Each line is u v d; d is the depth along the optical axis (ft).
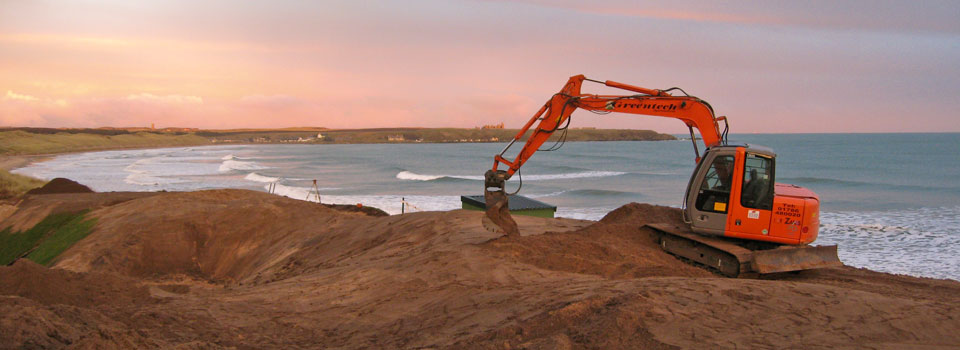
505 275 28.43
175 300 26.53
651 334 15.79
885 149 395.55
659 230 36.35
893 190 137.90
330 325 22.25
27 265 26.45
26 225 86.48
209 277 62.03
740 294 20.22
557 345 14.97
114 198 95.96
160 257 63.98
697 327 16.46
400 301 25.25
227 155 404.16
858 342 15.55
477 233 41.52
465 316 20.93
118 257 61.57
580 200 130.93
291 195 142.82
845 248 71.92
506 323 18.81
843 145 488.44
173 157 364.99
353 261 43.45
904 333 16.35
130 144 627.46
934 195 126.62
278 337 20.52
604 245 34.73
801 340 15.62
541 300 21.04
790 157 295.07
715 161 31.50
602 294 19.92
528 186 161.79
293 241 62.23
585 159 307.58
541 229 45.44
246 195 87.10
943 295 26.78
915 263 63.41
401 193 148.36
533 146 34.65
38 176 193.36
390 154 428.97
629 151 425.28
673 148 493.36
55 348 14.87
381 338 19.85
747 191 30.81
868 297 20.15
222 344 19.02
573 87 33.76
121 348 15.42
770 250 29.32
